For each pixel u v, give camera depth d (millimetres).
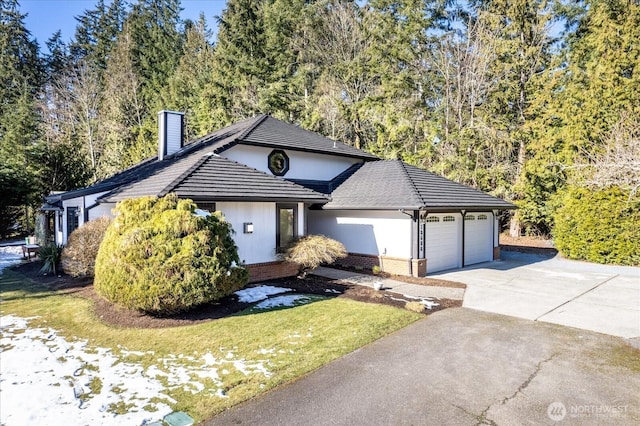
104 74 39531
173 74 38250
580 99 20703
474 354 6137
